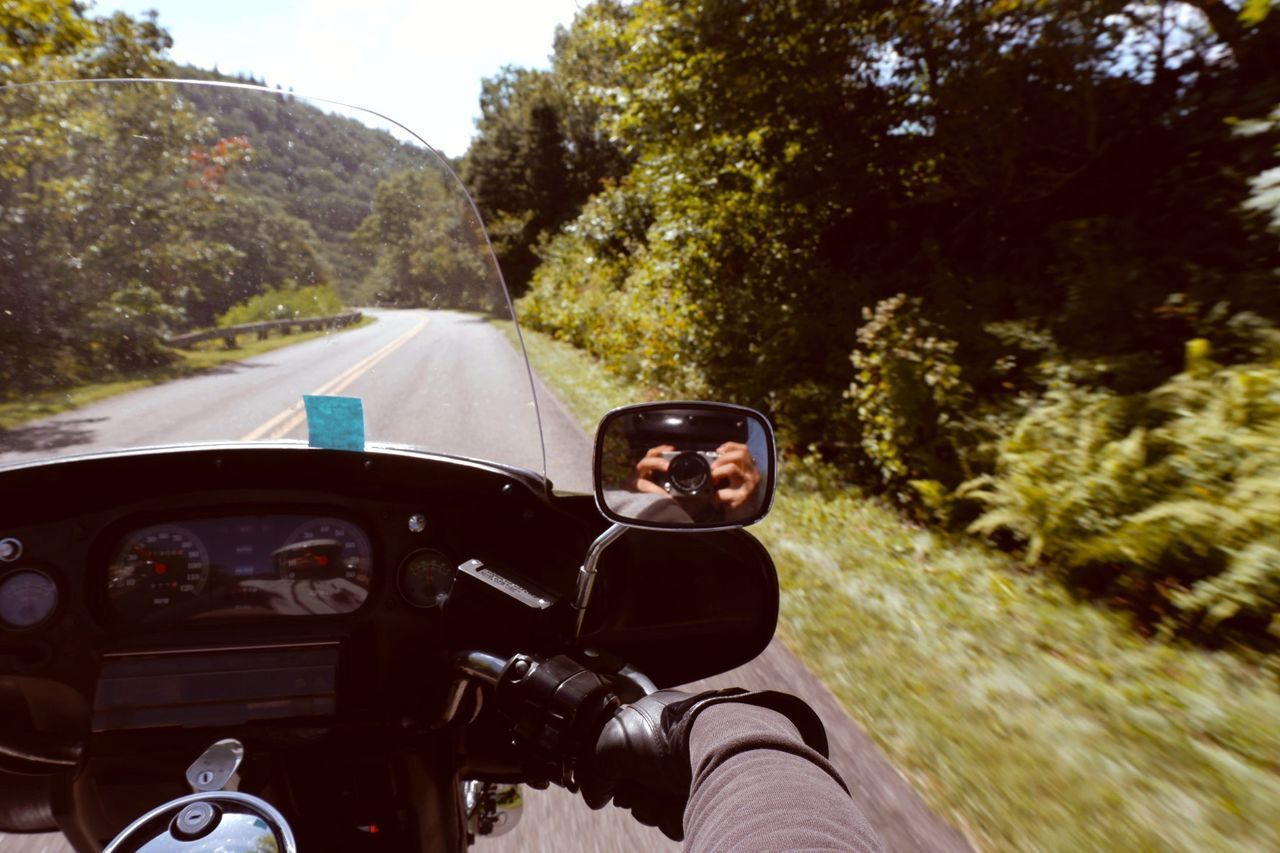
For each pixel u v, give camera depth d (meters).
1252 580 4.18
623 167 54.44
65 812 1.36
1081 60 8.03
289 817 1.32
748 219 12.16
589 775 1.02
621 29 12.23
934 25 8.83
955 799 3.17
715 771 0.74
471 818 1.93
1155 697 3.93
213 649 1.34
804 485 8.88
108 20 12.86
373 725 1.35
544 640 1.29
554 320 27.20
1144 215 7.85
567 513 1.57
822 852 0.56
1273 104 6.17
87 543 1.35
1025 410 6.70
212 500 1.39
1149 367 5.89
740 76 10.48
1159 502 4.93
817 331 10.27
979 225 9.98
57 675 1.35
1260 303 5.51
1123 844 2.89
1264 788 3.17
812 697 4.08
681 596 1.70
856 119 10.77
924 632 4.82
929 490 6.96
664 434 1.33
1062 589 5.43
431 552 1.43
